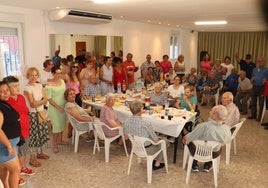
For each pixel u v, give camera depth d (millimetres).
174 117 3590
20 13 4730
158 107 4074
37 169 3334
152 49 8742
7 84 2521
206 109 6629
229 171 3361
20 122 2707
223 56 11695
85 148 4062
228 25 8359
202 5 4207
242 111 6254
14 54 4809
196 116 4152
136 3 4102
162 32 9203
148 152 3033
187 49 11188
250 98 6117
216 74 6863
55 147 3863
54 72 3787
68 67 4422
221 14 5410
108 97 3656
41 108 3348
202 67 8297
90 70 4961
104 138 3572
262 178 3195
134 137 3039
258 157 3803
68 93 3762
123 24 7230
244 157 3797
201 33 12031
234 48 11375
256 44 10852
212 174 3277
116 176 3209
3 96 2404
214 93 6777
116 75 5695
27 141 3076
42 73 5254
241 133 4840
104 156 3785
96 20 5582
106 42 6730
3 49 4605
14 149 2430
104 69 5309
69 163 3535
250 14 5230
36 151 3346
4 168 2406
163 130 3443
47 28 5262
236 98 6293
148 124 2996
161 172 3316
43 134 3393
